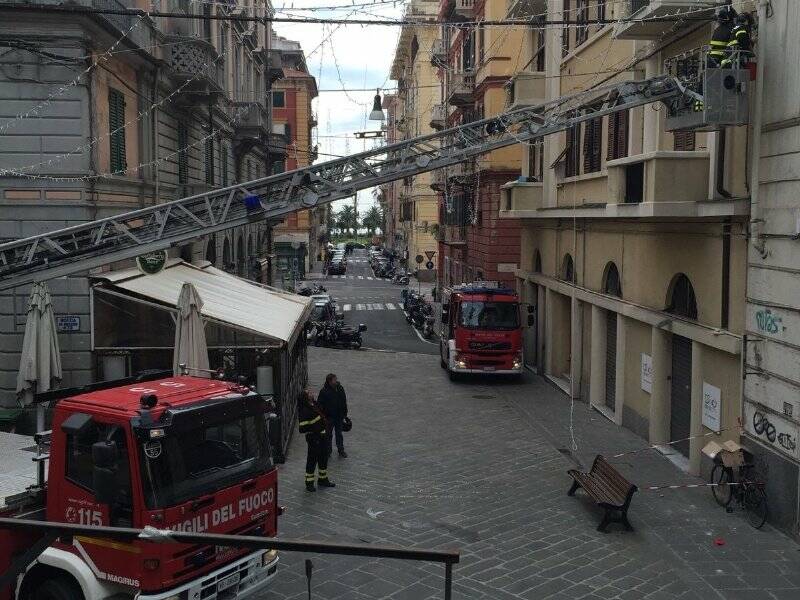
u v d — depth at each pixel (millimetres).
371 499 12016
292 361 17422
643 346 15781
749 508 10930
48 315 13906
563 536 10344
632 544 10023
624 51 16406
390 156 14406
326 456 12578
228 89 30297
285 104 63781
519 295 26828
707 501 11656
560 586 8805
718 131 11977
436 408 19109
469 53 37594
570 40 20703
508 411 18750
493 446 15328
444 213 46750
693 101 12352
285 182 14078
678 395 14516
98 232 13383
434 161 14438
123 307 15797
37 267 13180
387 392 21344
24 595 7555
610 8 17094
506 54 31641
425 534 10500
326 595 8625
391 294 59469
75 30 15883
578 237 20109
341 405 14398
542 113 14633
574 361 20203
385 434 16375
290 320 16688
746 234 11281
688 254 13422
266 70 41531
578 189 19844
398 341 34938
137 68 19453
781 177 10172
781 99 10180
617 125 16969
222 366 14695
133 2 19031
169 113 22375
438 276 52750
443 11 44188
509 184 23500
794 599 8422
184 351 12930
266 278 43531
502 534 10469
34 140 16203
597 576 9062
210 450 7426
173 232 13602
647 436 15547
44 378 13711
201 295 16719
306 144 64500
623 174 14344
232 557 7484
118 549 6902
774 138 10344
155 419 7000
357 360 27766
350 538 10352
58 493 7285
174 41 21609
